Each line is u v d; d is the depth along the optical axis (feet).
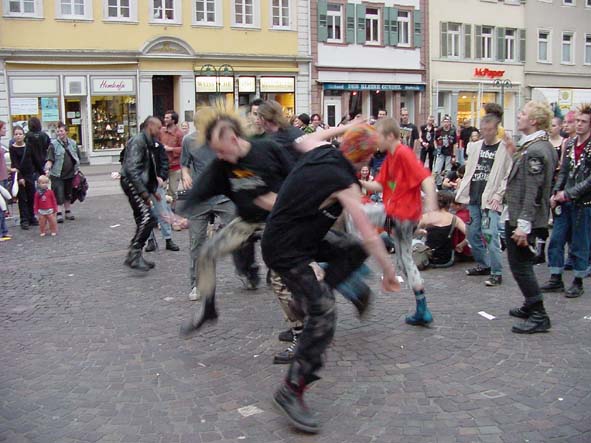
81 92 85.71
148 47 89.40
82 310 22.54
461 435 13.38
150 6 89.66
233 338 19.39
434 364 17.13
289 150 16.37
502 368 16.79
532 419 14.01
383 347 18.42
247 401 15.19
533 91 135.95
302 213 13.58
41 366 17.48
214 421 14.24
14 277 27.61
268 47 100.68
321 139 14.84
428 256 27.84
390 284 13.67
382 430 13.67
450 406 14.69
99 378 16.62
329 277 15.06
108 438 13.52
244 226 16.57
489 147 25.31
